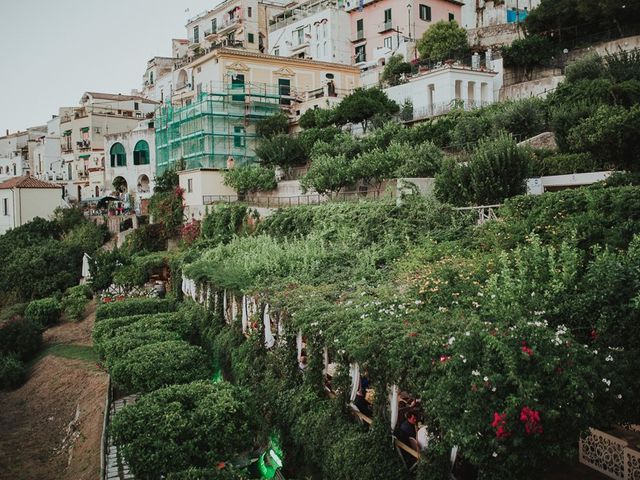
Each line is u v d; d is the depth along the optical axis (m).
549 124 28.97
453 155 30.30
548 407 8.16
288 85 56.66
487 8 63.97
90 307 35.12
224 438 11.97
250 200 43.06
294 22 69.62
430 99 43.41
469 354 8.69
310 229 26.84
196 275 23.67
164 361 15.98
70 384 24.12
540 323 9.36
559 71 42.56
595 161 22.66
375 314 11.93
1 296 40.59
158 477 11.44
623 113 21.55
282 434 13.62
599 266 11.10
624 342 10.05
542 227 15.73
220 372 19.14
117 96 81.06
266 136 51.03
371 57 63.78
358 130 46.12
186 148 53.59
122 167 68.88
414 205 22.39
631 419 9.30
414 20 59.78
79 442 18.14
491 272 13.46
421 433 9.74
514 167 21.47
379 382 10.36
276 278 18.38
